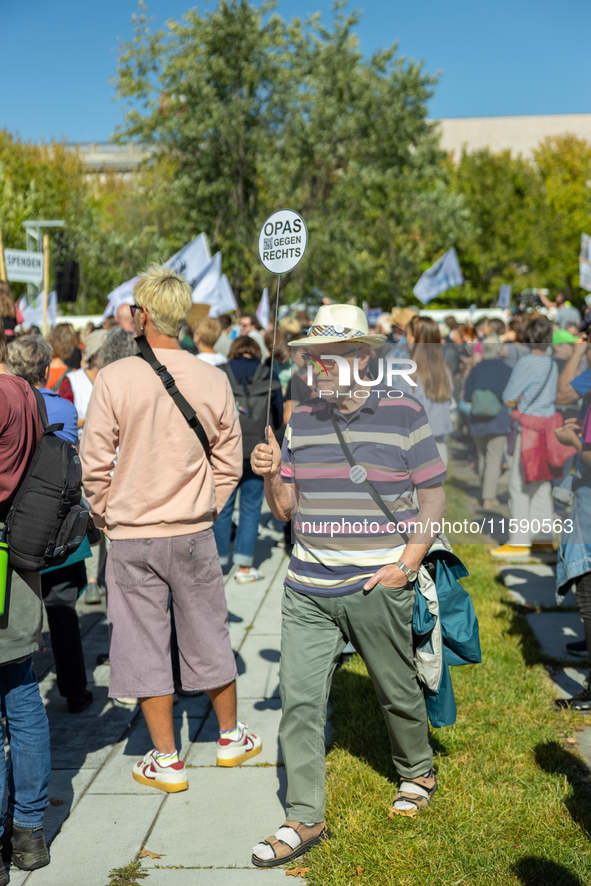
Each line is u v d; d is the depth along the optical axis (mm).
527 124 65812
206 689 3176
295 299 24531
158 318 3051
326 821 2836
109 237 26328
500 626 4719
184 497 3010
